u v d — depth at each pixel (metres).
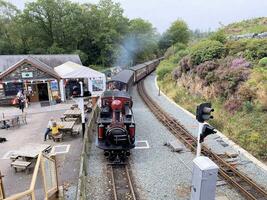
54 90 23.50
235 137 13.24
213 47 22.39
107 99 12.83
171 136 14.23
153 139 13.77
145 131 15.09
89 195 8.55
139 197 8.45
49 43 47.19
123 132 10.50
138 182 9.41
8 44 44.25
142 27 61.66
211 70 20.48
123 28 55.47
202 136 6.38
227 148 12.38
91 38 47.78
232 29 36.16
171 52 51.56
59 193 7.77
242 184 9.06
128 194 8.62
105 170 10.31
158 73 36.84
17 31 44.75
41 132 15.15
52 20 45.88
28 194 5.46
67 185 9.20
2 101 22.31
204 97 20.42
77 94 14.27
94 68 43.69
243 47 19.95
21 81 22.27
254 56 18.23
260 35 24.47
